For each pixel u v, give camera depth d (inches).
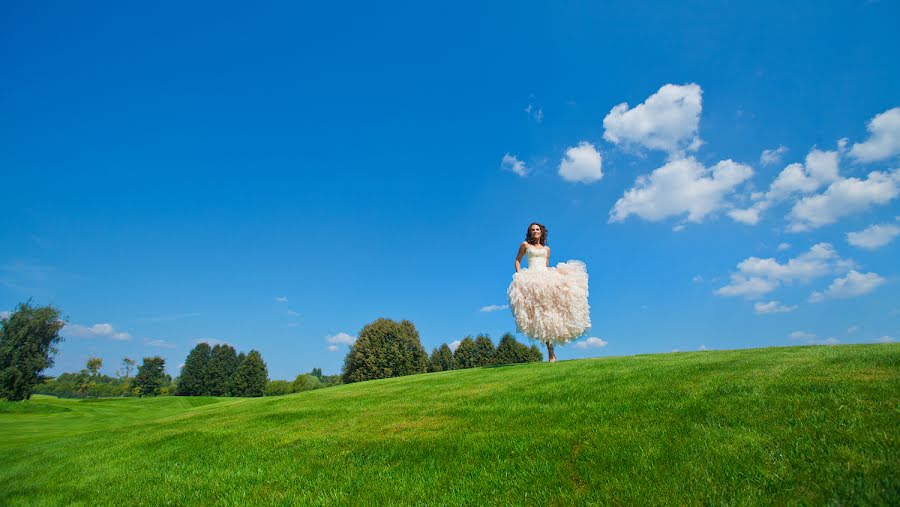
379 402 436.1
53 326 2390.5
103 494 257.8
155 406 1712.6
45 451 447.8
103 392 4146.2
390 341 2434.8
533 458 212.7
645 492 162.6
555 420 266.8
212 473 266.1
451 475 209.6
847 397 221.6
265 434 353.1
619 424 239.0
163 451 348.5
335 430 331.0
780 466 164.2
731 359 407.2
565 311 628.7
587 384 360.2
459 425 291.4
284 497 211.8
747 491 152.6
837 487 145.0
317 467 249.6
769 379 286.0
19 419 1091.9
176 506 221.9
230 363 3718.0
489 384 445.1
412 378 675.4
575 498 168.9
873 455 159.3
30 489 291.7
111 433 513.3
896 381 236.4
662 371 375.2
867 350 376.2
